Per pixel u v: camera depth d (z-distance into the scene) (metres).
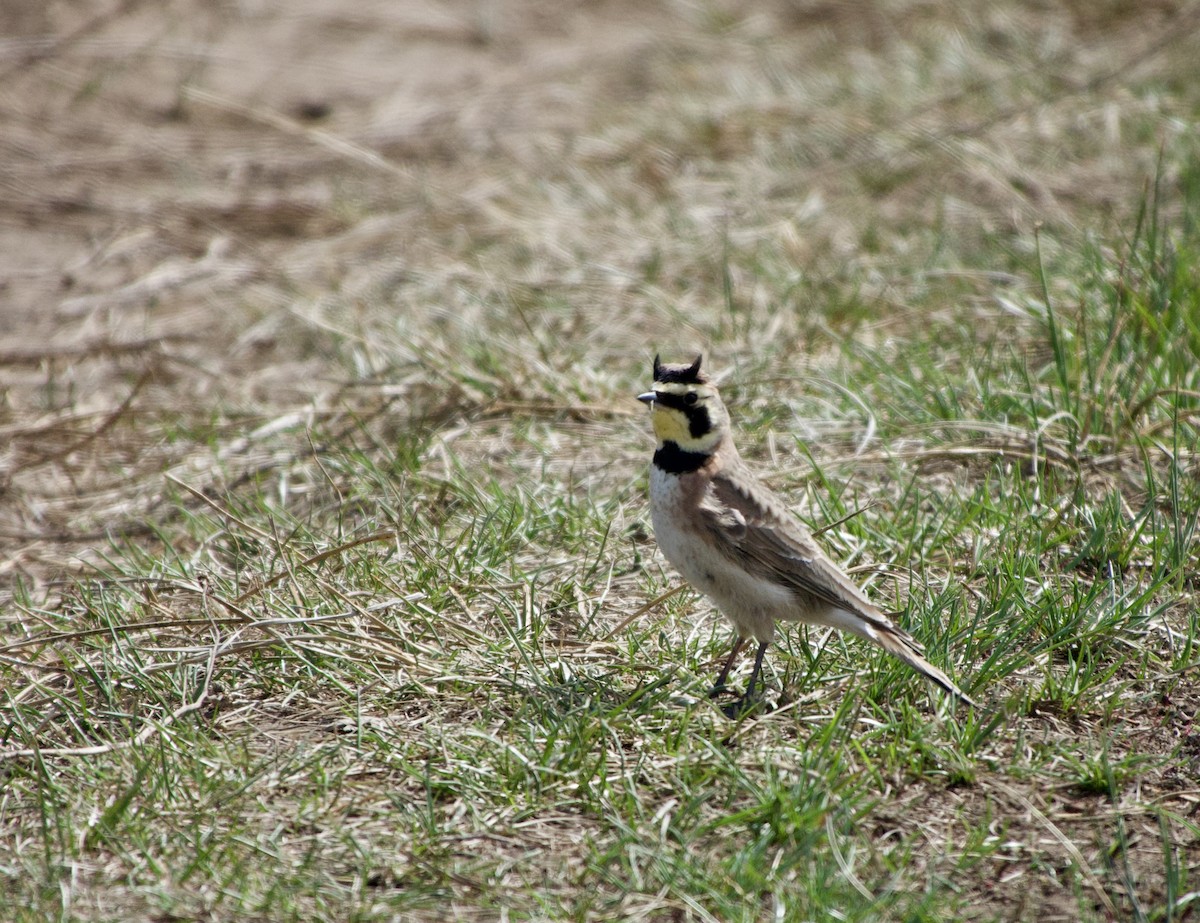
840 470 11.99
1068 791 8.15
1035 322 14.13
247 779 8.18
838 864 7.34
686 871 7.32
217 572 10.81
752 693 9.07
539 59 25.48
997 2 25.39
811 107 21.28
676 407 9.12
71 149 21.75
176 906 7.15
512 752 8.28
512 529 11.07
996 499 11.42
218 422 14.02
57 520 12.61
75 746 8.63
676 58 24.77
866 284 15.89
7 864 7.53
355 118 23.00
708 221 17.88
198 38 25.56
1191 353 12.85
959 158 18.77
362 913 7.10
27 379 15.45
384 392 14.01
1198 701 8.98
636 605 10.34
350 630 9.56
